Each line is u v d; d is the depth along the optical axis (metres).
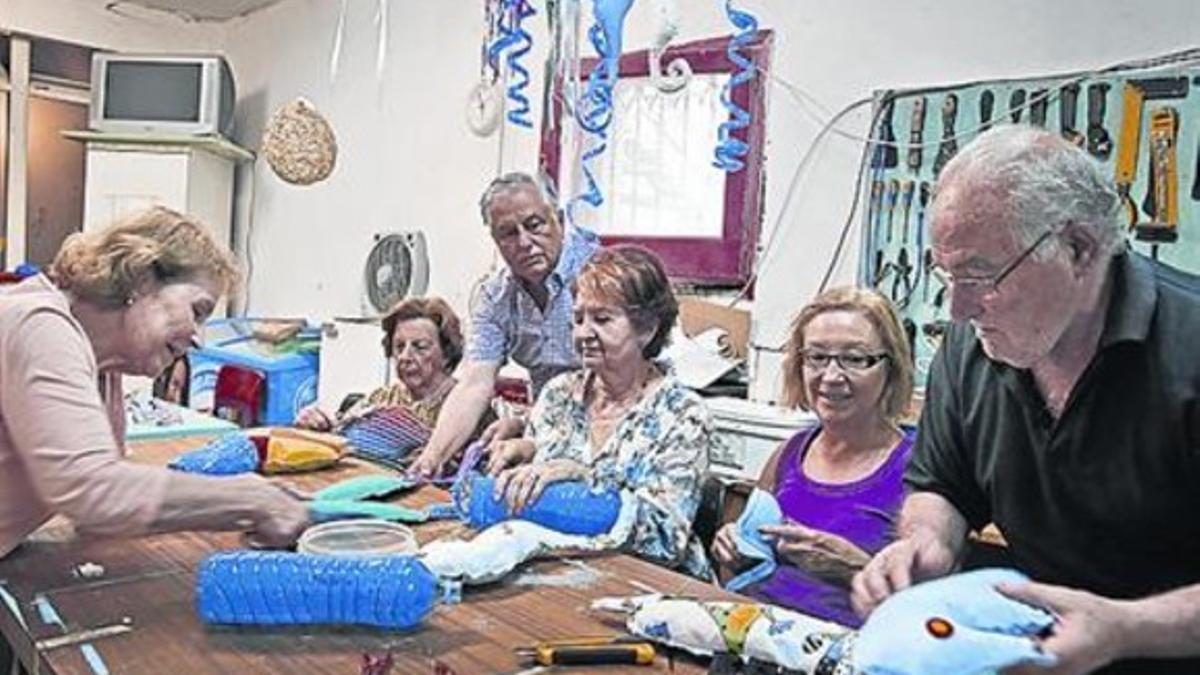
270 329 4.29
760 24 2.89
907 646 0.86
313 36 4.69
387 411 2.29
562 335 2.40
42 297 1.25
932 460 1.34
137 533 1.21
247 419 3.81
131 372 1.36
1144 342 1.04
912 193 2.54
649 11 3.08
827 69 2.75
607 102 2.85
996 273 1.00
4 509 1.27
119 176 4.60
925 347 2.47
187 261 1.33
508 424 1.97
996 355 1.09
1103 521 1.12
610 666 1.03
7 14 4.55
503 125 3.67
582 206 3.22
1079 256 1.03
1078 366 1.09
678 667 1.03
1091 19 2.24
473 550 1.25
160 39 5.08
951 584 0.92
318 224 4.66
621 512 1.48
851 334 1.64
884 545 1.49
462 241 3.94
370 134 4.39
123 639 1.05
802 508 1.67
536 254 2.33
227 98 4.64
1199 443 1.02
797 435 1.83
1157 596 0.97
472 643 1.07
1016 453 1.19
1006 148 1.02
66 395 1.19
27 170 4.71
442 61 4.00
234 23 5.18
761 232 2.91
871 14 2.65
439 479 1.88
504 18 3.11
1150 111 2.13
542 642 1.07
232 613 1.08
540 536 1.36
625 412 1.71
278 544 1.29
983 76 2.42
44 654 1.01
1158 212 2.12
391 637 1.08
